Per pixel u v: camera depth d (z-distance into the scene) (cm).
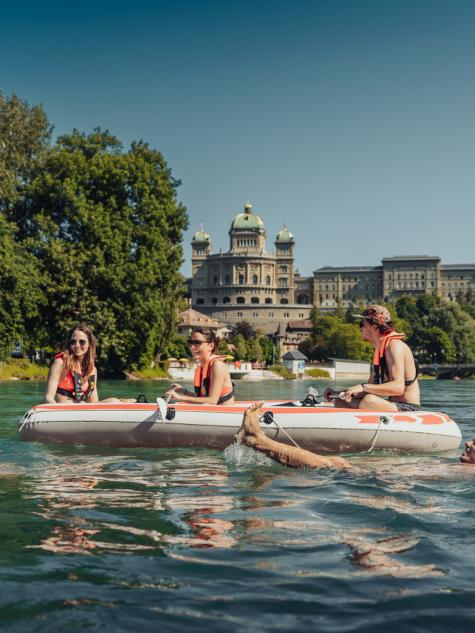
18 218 4000
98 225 3831
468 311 18300
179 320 4866
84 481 601
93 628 274
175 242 4362
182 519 452
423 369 8631
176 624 279
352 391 826
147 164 4212
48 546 386
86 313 3741
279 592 316
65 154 4044
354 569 348
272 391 3306
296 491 550
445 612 293
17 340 3566
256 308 18475
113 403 851
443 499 520
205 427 812
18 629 272
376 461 738
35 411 865
